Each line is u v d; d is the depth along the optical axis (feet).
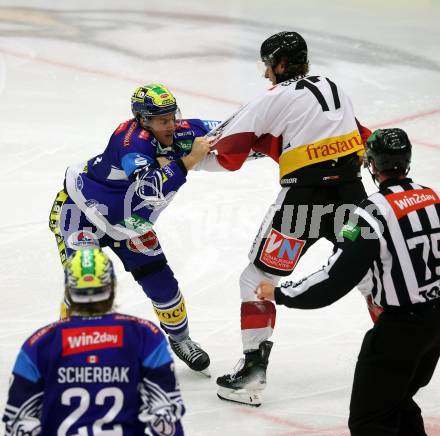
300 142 48.08
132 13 159.74
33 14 157.48
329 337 58.75
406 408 40.75
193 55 133.69
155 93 47.78
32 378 30.99
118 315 32.19
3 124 103.55
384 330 38.42
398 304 38.11
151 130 49.24
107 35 143.95
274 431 47.32
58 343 31.19
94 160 52.01
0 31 144.77
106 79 122.42
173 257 70.85
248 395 50.24
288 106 47.93
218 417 49.01
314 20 155.74
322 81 49.06
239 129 48.39
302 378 53.47
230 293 65.05
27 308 62.69
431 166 92.53
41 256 71.26
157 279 52.16
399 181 39.24
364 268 37.68
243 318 50.14
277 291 39.04
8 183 86.53
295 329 59.82
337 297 38.11
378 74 124.88
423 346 38.45
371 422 39.22
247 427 47.75
